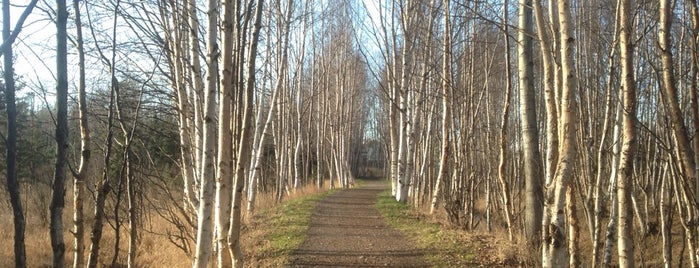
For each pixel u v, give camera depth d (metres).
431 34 14.43
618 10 7.57
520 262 8.11
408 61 15.25
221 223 5.74
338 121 30.27
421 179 15.46
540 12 5.25
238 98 6.68
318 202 17.22
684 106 7.26
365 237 10.53
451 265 8.22
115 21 4.65
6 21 2.78
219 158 5.62
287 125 23.25
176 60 8.23
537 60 14.03
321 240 10.17
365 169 58.75
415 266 8.25
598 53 10.99
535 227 8.17
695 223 5.51
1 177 12.95
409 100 16.50
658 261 11.01
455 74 15.52
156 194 9.13
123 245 10.43
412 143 15.80
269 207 16.05
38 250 11.27
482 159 15.63
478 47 14.09
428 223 12.06
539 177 8.23
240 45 6.74
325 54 27.50
